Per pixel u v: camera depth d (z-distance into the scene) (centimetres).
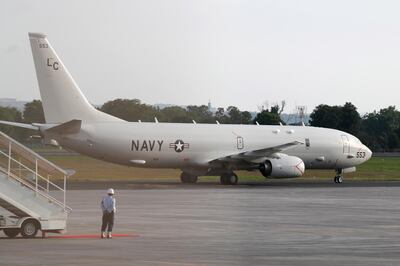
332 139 13250
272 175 12150
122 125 11525
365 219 7088
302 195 10025
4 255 4569
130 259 4412
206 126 12250
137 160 11644
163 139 11744
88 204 8181
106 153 11425
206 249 4903
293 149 12925
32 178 6400
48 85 11100
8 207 5619
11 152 6369
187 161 12012
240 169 12406
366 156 13588
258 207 8194
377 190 11219
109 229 5525
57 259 4388
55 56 11131
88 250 4819
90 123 11325
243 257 4547
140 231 5944
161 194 9794
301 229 6191
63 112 11188
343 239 5538
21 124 11019
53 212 5706
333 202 9000
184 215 7231
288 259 4478
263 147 12575
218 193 10131
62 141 11219
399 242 5384
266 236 5675
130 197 9275
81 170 16050
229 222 6656
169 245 5103
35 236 5662
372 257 4606
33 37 11069
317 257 4584
